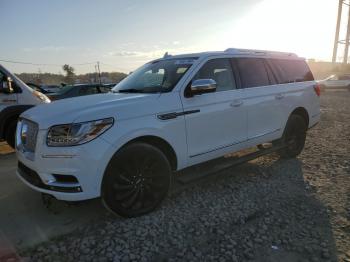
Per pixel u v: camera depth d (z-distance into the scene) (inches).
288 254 119.5
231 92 185.5
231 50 198.4
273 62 225.9
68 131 127.6
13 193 181.6
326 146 280.8
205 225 140.0
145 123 143.6
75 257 118.5
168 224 140.7
